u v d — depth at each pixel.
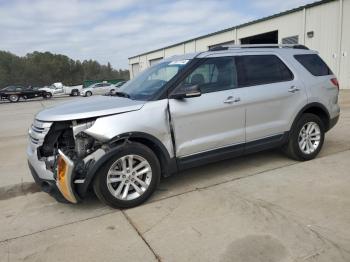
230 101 4.84
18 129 12.44
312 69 5.85
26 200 4.84
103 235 3.69
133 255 3.29
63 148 4.35
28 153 4.56
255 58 5.25
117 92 5.16
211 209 4.14
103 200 4.17
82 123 4.05
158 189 4.86
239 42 30.05
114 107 4.20
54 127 4.22
